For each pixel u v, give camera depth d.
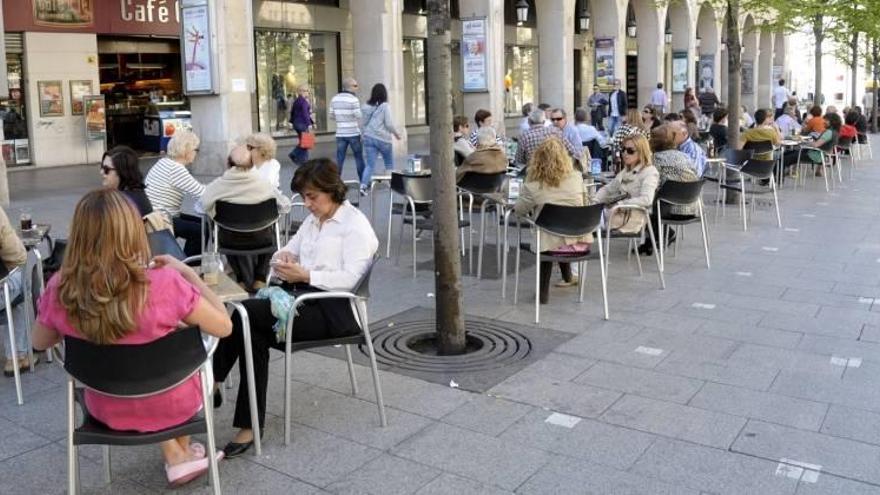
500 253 9.05
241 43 15.66
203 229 7.40
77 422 4.60
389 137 13.93
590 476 3.93
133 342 3.25
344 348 5.49
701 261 8.60
